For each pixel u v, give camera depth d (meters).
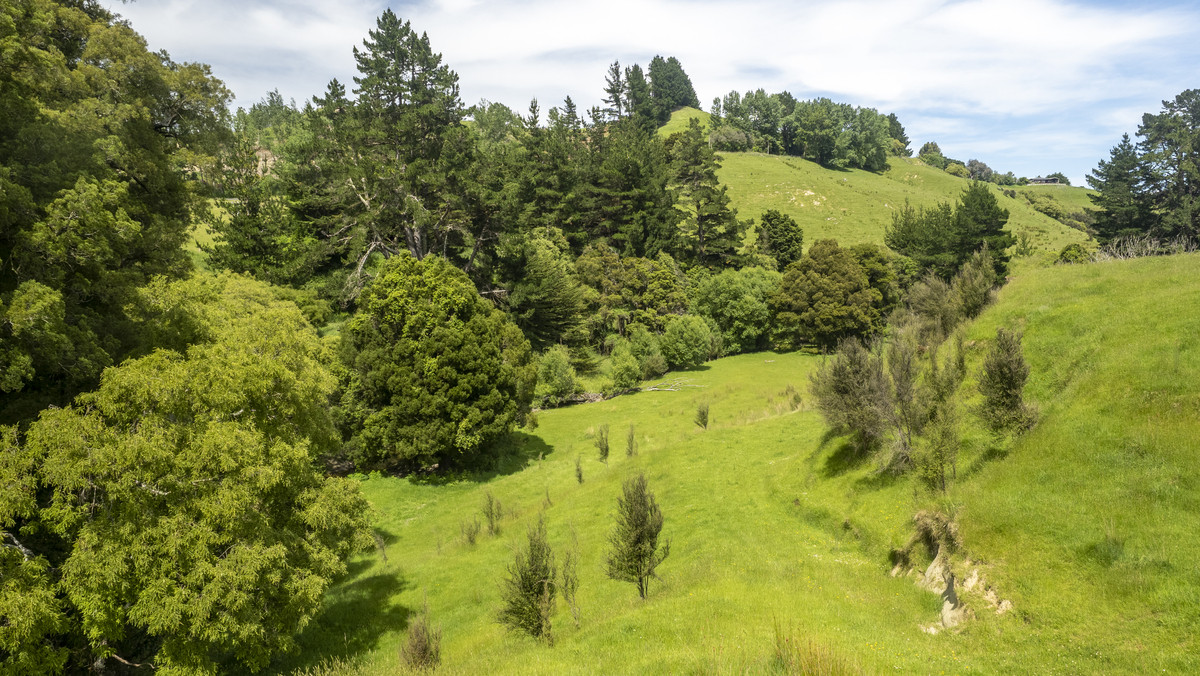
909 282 77.75
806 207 123.50
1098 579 10.66
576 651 11.83
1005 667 9.59
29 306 12.80
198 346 15.56
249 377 15.61
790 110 188.12
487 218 60.22
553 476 33.38
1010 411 15.45
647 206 87.25
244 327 20.31
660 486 25.58
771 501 21.92
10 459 11.52
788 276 73.19
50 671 12.92
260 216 55.97
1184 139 63.12
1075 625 10.13
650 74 189.88
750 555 17.42
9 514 11.02
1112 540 11.03
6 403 14.99
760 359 69.44
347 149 56.44
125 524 12.18
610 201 88.94
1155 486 11.61
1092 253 58.75
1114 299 18.55
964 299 25.45
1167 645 8.86
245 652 13.64
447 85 61.03
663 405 49.44
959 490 14.80
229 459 13.39
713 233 92.12
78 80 20.44
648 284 75.38
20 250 14.51
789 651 9.66
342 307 53.16
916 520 15.30
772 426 30.88
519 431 42.94
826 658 9.14
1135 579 10.18
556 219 82.25
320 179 61.47
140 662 15.67
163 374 13.70
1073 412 14.73
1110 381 14.70
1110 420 13.78
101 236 15.65
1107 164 68.38
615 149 97.88
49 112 18.25
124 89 23.48
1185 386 13.16
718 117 169.62
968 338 21.81
